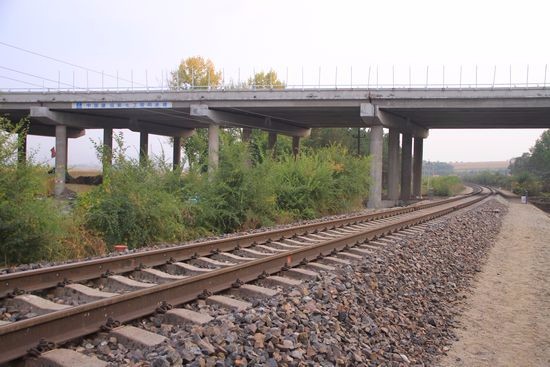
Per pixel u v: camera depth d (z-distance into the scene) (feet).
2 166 38.34
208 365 16.93
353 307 27.07
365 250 42.14
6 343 16.47
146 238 48.21
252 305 24.12
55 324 18.10
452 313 33.42
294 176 83.51
